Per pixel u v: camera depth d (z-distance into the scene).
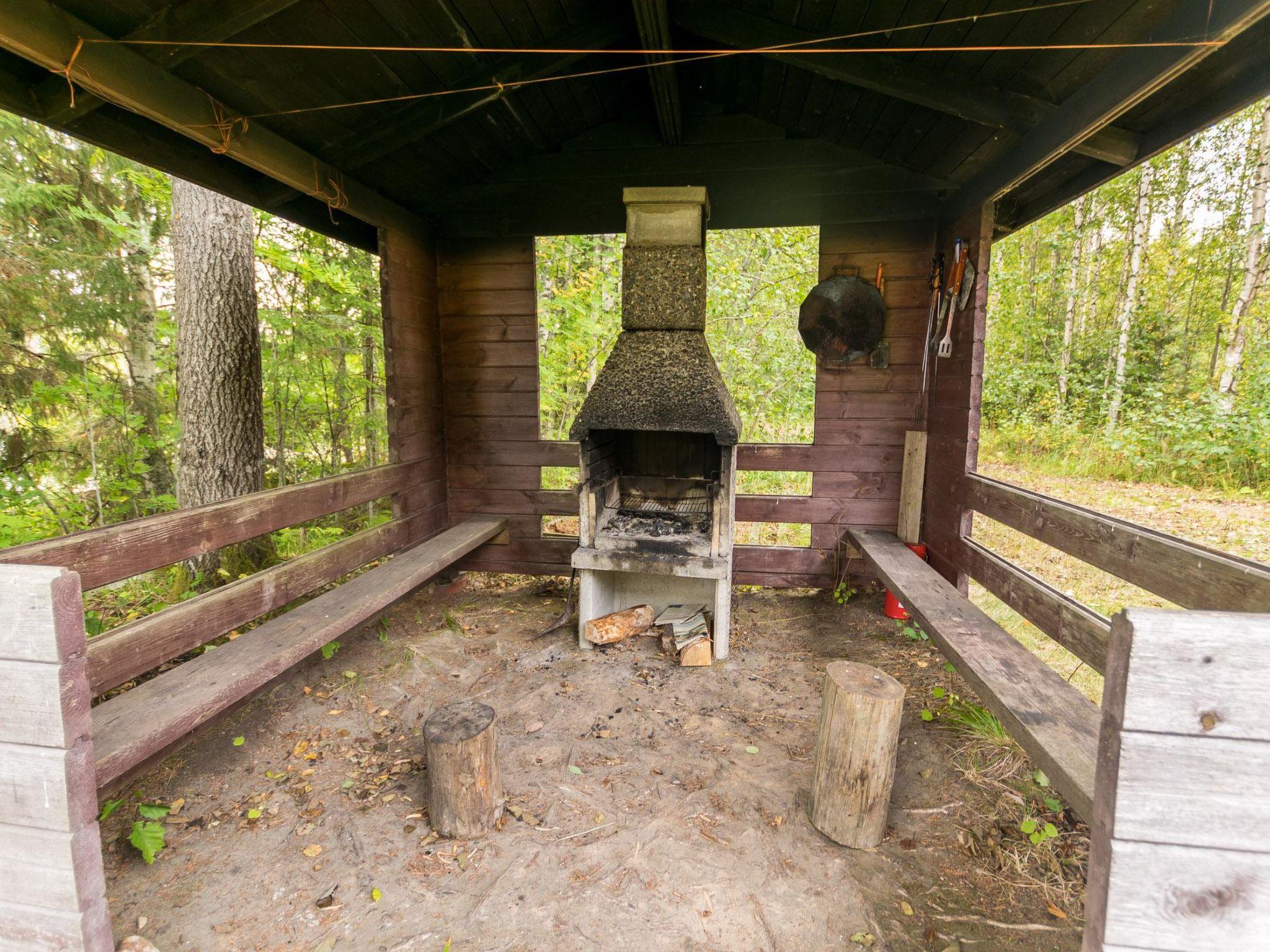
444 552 3.97
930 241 4.25
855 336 4.36
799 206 4.30
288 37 2.51
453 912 1.87
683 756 2.65
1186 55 1.93
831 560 4.66
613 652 3.70
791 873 2.01
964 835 2.15
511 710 3.04
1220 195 8.77
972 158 3.59
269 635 2.67
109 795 2.09
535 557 4.94
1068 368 10.16
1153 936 1.07
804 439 8.05
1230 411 7.33
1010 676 2.28
